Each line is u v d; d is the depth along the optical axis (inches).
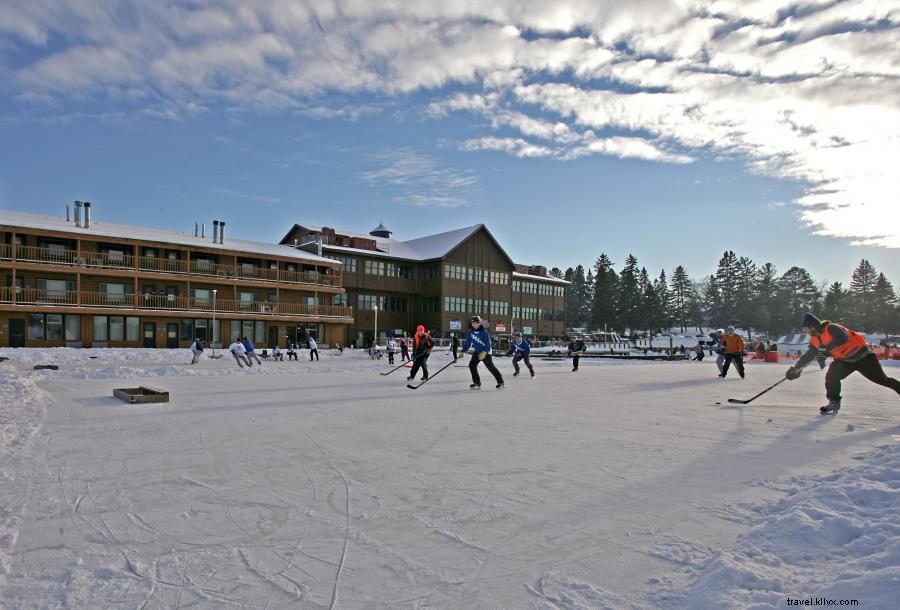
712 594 102.2
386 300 2223.2
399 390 520.4
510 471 203.6
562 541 135.8
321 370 831.1
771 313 3779.5
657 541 134.4
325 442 257.9
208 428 295.4
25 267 1331.2
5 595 107.1
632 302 3737.7
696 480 188.5
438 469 207.0
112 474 198.7
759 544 124.5
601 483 186.5
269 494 175.3
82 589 110.0
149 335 1536.7
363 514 156.4
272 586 112.3
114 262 1485.0
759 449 238.2
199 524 148.1
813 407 394.9
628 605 103.3
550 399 448.1
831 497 148.2
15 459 220.4
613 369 1004.6
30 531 141.7
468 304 2317.9
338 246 2094.0
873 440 254.1
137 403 394.0
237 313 1647.4
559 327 2815.0
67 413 346.9
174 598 106.9
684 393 508.4
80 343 1428.4
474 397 462.0
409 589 111.1
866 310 3722.9
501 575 117.3
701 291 5108.3
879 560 102.9
